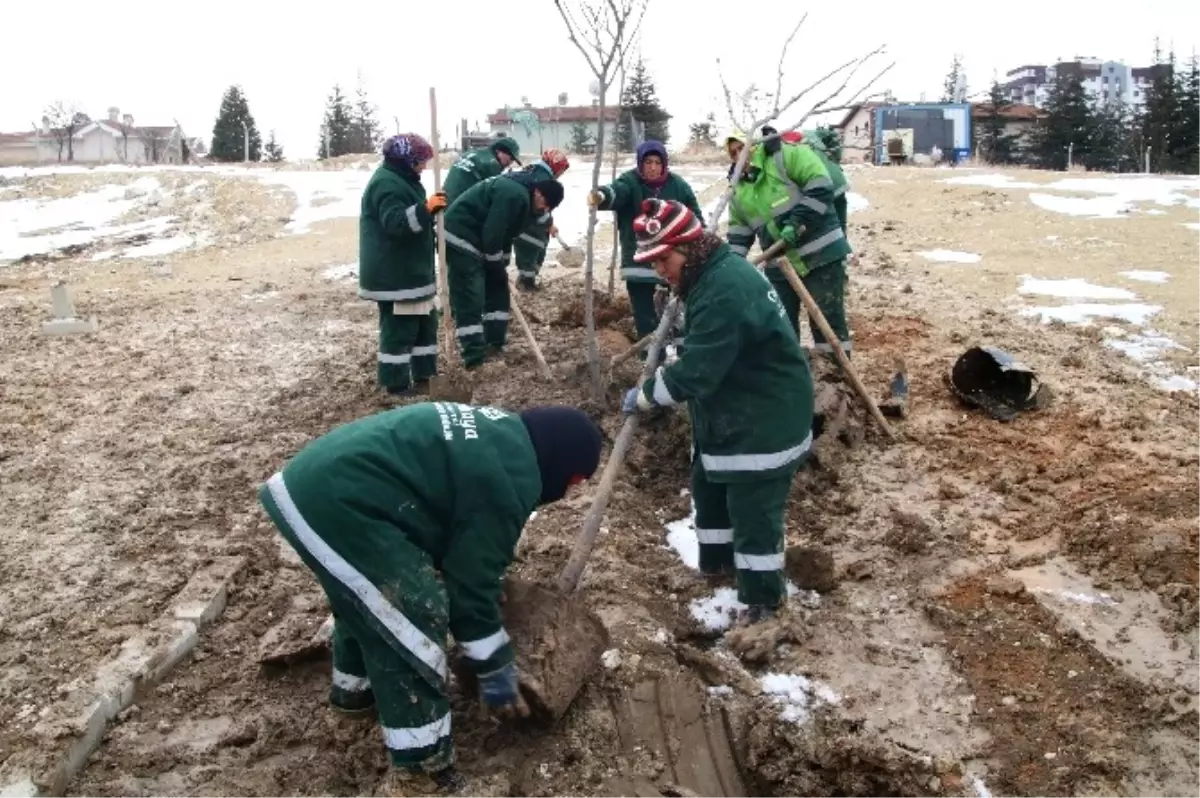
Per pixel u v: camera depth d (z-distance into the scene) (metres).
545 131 31.80
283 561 5.20
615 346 8.24
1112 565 5.10
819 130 8.27
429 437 3.44
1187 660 4.39
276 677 4.34
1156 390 7.33
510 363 8.02
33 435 6.92
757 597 4.52
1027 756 3.93
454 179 8.98
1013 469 6.17
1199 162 38.81
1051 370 7.78
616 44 6.18
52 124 60.81
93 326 9.84
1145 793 3.76
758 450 4.32
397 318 7.32
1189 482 5.82
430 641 3.39
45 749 3.74
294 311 10.41
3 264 15.31
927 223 14.41
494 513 3.43
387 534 3.33
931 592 4.97
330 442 3.45
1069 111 41.66
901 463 6.32
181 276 13.36
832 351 7.02
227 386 7.90
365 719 4.02
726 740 4.09
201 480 6.11
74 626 4.54
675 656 4.41
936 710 4.17
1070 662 4.43
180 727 4.04
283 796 3.71
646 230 4.21
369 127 55.16
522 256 10.55
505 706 3.64
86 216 19.92
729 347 4.13
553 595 4.11
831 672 4.38
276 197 19.55
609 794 3.75
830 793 3.93
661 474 6.11
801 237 6.94
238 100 53.19
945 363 7.98
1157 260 11.59
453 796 3.57
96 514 5.65
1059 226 13.71
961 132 31.00
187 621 4.57
